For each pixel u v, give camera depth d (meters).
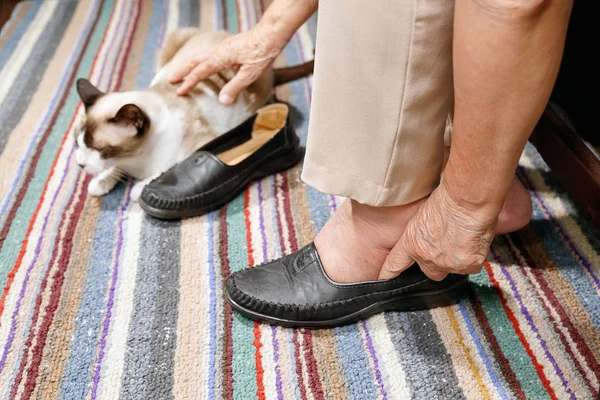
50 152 1.13
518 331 0.74
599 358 0.70
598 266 0.83
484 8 0.41
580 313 0.76
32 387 0.69
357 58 0.54
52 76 1.37
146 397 0.68
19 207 0.99
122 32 1.56
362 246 0.71
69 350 0.74
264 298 0.73
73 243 0.91
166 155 1.06
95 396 0.68
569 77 0.88
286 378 0.69
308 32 1.53
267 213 0.96
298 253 0.78
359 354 0.72
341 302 0.73
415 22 0.49
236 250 0.89
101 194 1.01
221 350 0.73
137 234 0.92
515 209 0.81
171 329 0.76
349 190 0.63
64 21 1.63
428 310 0.77
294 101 1.27
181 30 1.32
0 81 1.36
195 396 0.68
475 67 0.44
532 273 0.83
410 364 0.70
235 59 0.98
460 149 0.50
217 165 0.95
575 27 0.83
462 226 0.56
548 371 0.69
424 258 0.63
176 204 0.93
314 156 0.64
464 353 0.71
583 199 0.74
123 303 0.80
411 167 0.60
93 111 1.03
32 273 0.85
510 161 0.49
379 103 0.55
